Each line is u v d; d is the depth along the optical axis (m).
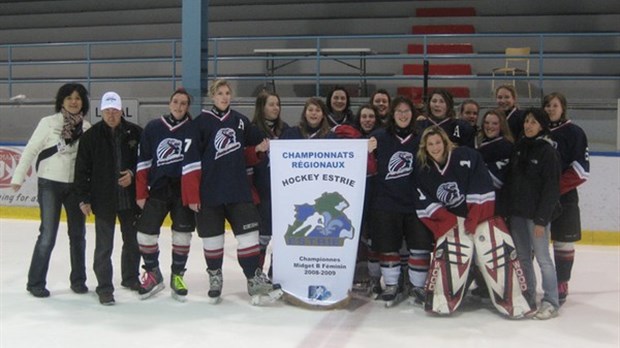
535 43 14.34
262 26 15.95
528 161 4.93
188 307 5.26
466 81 13.51
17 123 12.44
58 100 5.53
